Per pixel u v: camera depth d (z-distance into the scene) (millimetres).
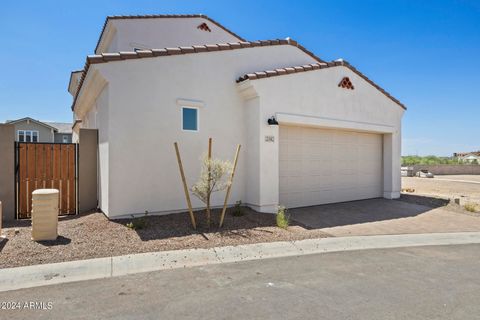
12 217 8859
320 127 12148
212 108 9984
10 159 8891
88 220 8305
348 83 12531
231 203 10305
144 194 8781
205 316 3941
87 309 4105
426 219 10633
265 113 10156
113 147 8352
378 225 9617
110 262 5793
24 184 9086
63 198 9469
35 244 6539
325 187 12570
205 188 8188
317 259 6332
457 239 8234
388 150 14539
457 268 5895
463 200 15500
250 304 4277
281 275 5391
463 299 4500
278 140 10547
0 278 5035
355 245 7453
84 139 9656
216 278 5211
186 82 9523
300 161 11797
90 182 9719
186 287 4832
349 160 13430
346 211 11414
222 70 10242
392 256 6645
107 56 8219
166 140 9141
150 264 5773
